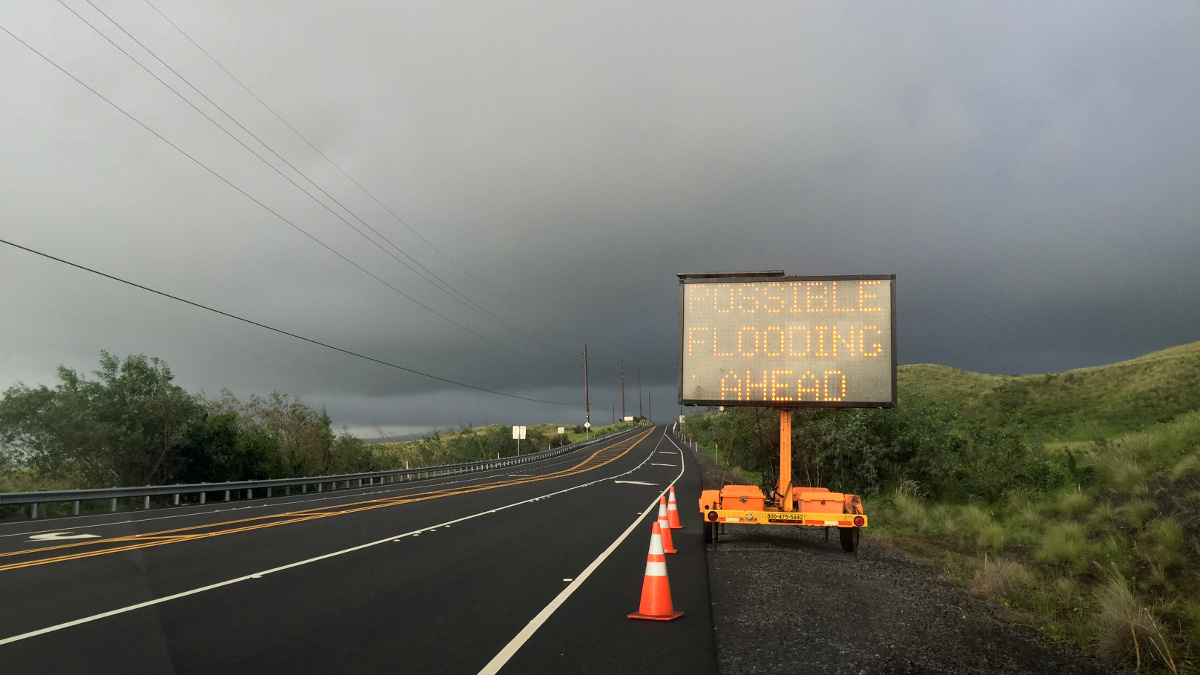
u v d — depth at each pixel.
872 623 8.48
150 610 8.70
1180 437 19.58
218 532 17.48
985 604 10.61
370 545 15.12
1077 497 18.58
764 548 15.30
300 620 8.27
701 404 14.69
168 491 27.17
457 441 75.62
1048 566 13.95
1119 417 43.44
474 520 20.72
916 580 12.15
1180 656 8.21
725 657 6.91
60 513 24.06
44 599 9.30
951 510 22.67
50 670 6.23
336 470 46.41
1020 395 58.03
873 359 14.16
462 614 8.72
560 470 56.34
